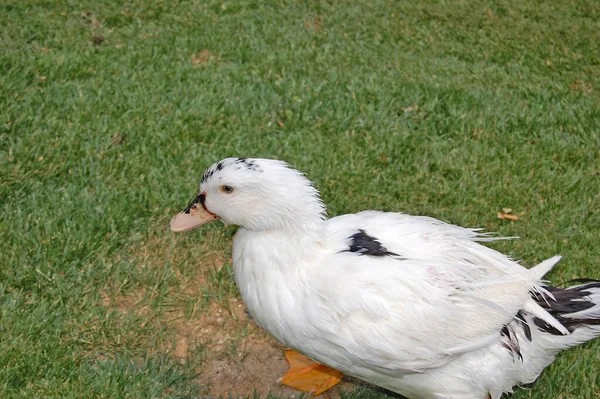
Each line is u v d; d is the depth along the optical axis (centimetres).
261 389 108
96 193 131
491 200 138
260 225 95
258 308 97
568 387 107
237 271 99
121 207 129
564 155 148
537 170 145
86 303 115
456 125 154
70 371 105
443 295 93
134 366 107
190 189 134
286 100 158
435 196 138
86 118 149
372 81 166
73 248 121
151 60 168
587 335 102
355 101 159
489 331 95
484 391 98
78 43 173
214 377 109
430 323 93
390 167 143
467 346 94
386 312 92
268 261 95
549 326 99
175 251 124
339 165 142
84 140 143
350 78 168
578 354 111
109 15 183
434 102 159
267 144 147
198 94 158
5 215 126
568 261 126
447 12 200
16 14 180
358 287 92
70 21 180
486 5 206
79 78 162
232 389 108
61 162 138
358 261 94
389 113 158
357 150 147
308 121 153
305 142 147
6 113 147
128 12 185
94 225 125
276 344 114
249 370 110
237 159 96
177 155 142
